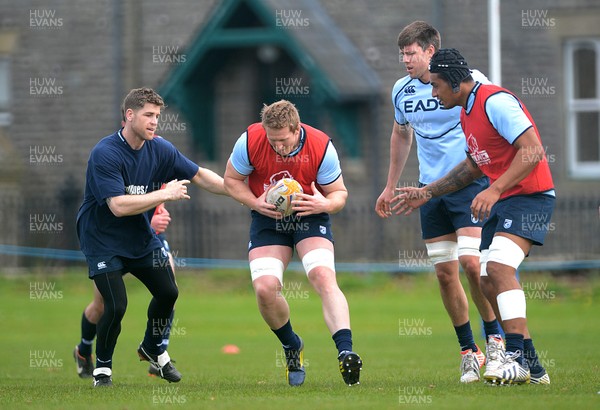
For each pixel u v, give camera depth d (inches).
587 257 2630.4
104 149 1068.5
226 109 2928.2
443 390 994.7
